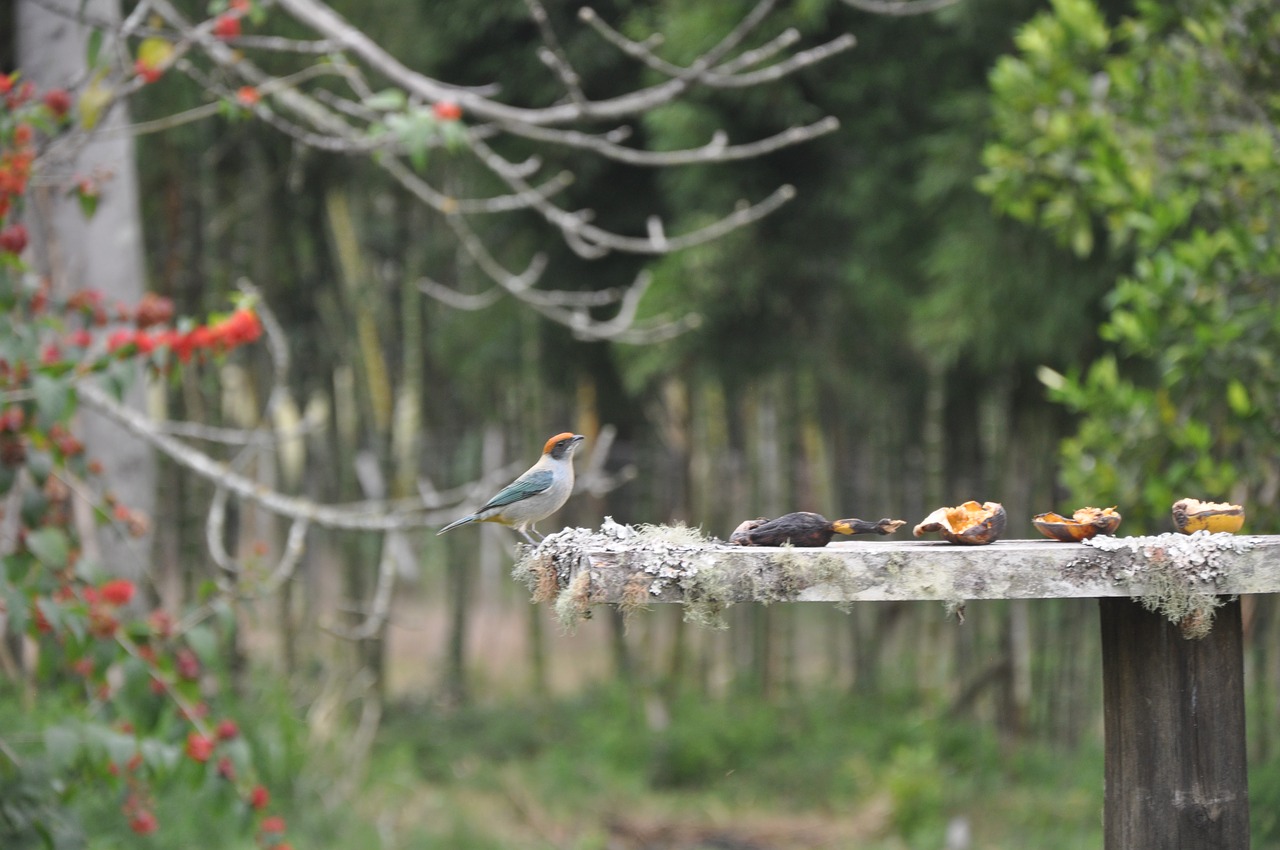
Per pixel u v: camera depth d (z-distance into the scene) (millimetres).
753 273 15320
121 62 8180
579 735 17719
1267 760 12047
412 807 14469
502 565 23500
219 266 17328
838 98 14812
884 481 19328
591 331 10773
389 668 22328
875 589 4316
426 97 9445
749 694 18969
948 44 14445
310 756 13758
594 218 17219
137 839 10312
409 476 19359
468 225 18062
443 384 21672
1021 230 13625
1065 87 9922
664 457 20453
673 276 15109
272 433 9344
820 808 15359
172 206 15773
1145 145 9391
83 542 10273
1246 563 4363
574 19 15938
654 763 16422
